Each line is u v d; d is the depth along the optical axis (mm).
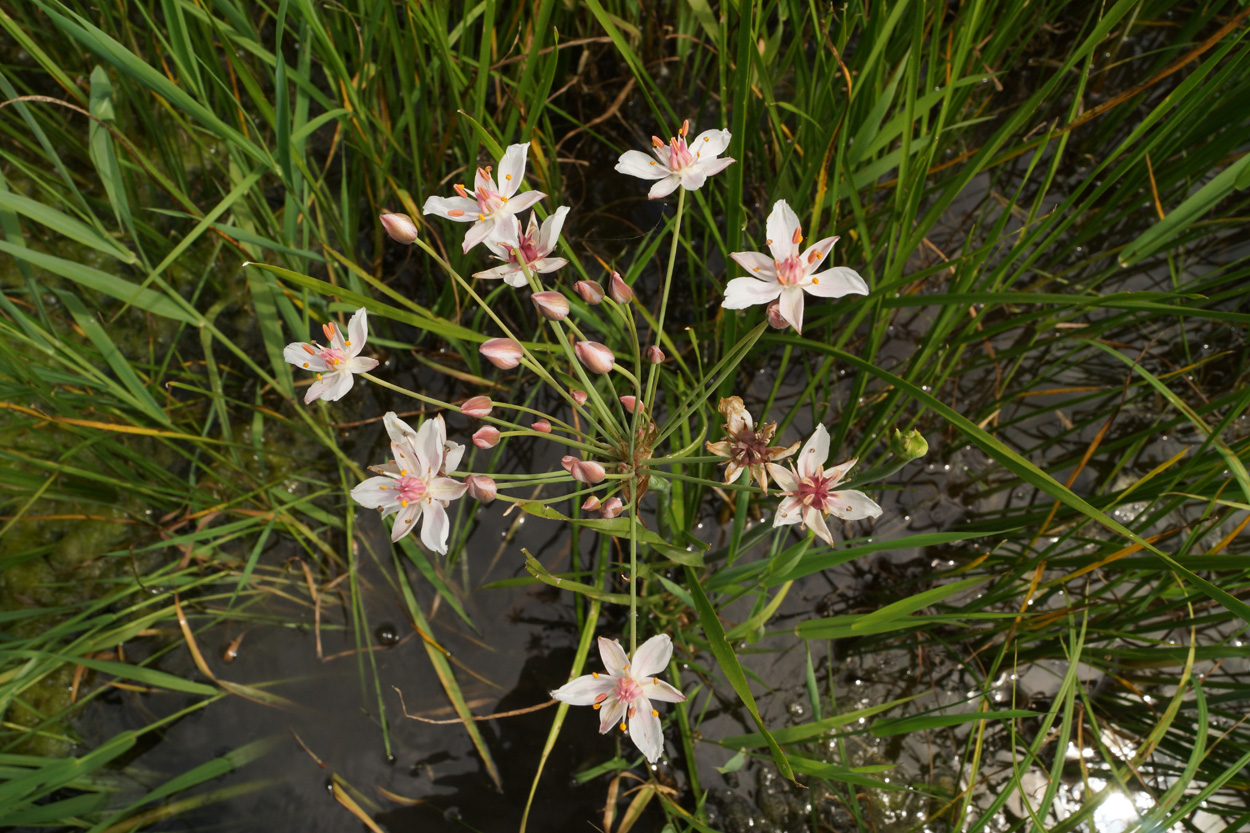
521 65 337
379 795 298
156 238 317
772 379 346
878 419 303
